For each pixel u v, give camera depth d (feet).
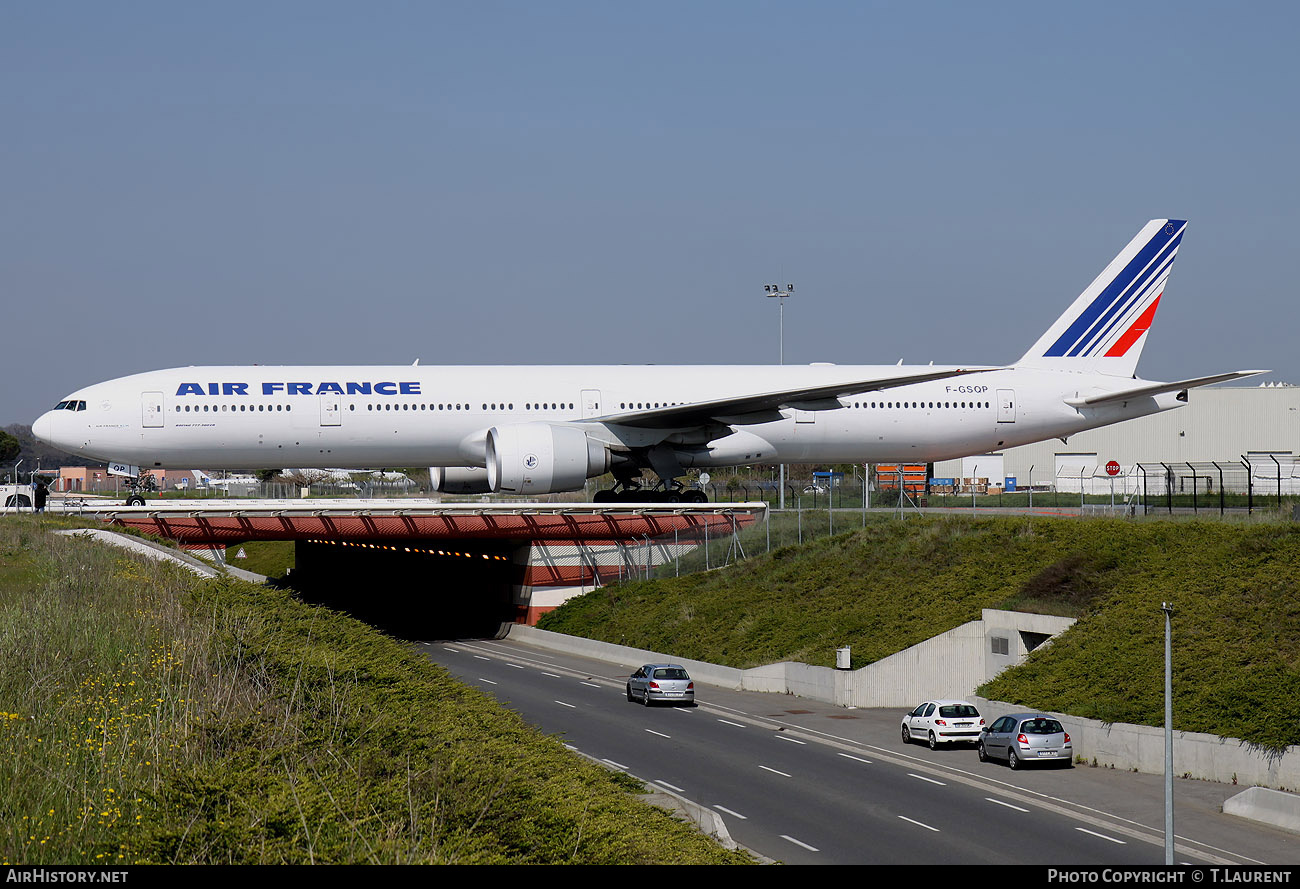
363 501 408.67
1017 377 351.25
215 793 103.09
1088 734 212.23
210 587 213.66
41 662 149.28
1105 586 258.16
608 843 121.60
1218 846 160.66
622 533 375.45
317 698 153.58
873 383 301.63
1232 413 544.21
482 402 319.47
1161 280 364.17
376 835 99.66
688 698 264.72
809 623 307.58
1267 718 190.19
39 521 299.58
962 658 267.80
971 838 161.58
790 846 156.66
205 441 307.37
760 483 512.22
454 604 459.32
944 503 451.12
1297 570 229.66
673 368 337.93
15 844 99.30
